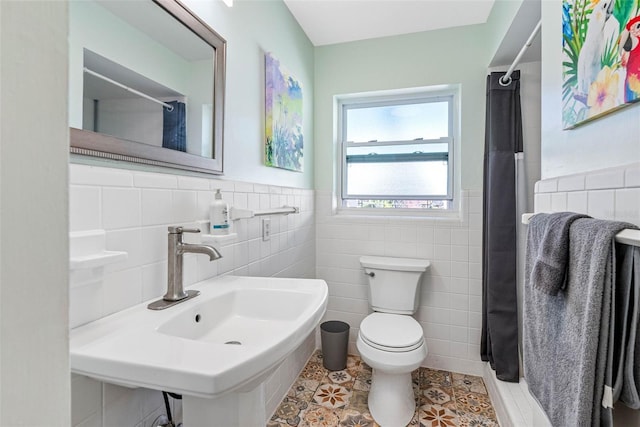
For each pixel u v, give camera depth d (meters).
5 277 0.24
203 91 1.16
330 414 1.65
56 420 0.27
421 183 2.36
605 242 0.64
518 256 1.85
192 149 1.10
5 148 0.23
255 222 1.55
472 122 2.08
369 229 2.30
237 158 1.39
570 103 0.93
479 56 2.06
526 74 1.94
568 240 0.76
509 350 1.79
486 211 1.97
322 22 2.06
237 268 1.40
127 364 0.55
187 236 1.08
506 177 1.85
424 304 2.18
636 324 0.62
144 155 0.91
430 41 2.15
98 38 0.79
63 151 0.28
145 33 0.93
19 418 0.25
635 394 0.62
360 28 2.13
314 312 0.84
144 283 0.92
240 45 1.41
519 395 1.62
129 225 0.87
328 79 2.36
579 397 0.66
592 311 0.65
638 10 0.66
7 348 0.24
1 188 0.23
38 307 0.26
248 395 0.80
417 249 2.20
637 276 0.62
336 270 2.38
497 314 1.84
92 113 0.77
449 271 2.14
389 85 2.24
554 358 0.80
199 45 1.14
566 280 0.76
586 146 0.88
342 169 2.50
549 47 1.11
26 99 0.25
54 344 0.27
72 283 0.73
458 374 2.09
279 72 1.74
